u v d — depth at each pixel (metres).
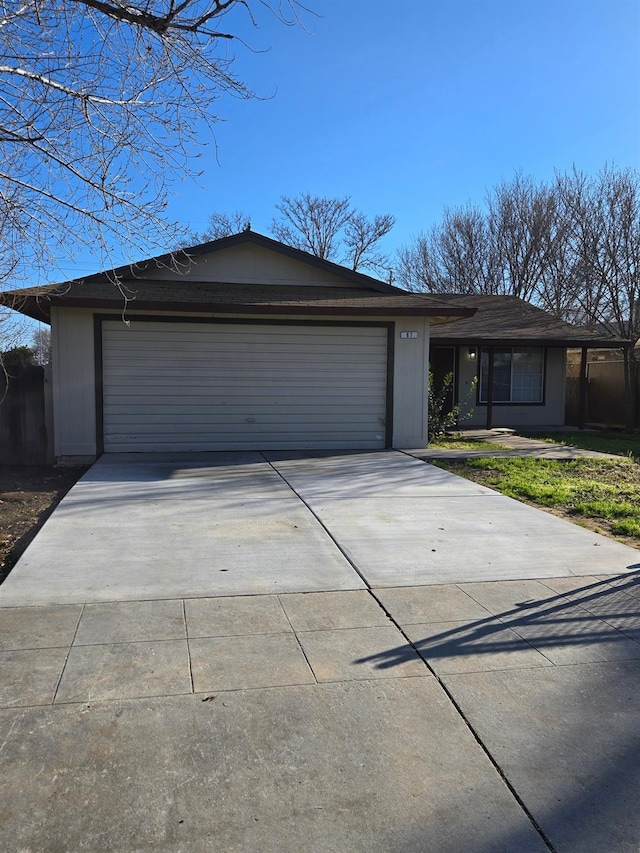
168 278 12.80
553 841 2.32
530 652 3.77
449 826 2.38
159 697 3.17
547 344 16.70
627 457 11.85
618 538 6.34
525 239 31.91
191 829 2.33
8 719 2.95
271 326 11.75
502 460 11.13
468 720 3.06
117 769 2.63
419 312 11.74
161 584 4.70
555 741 2.91
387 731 2.96
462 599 4.57
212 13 5.35
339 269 13.20
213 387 11.59
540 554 5.69
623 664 3.65
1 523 6.59
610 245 18.94
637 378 18.05
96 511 6.88
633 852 2.28
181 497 7.64
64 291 10.85
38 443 10.95
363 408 12.24
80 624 3.97
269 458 10.86
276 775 2.64
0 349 13.19
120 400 11.24
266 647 3.73
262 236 12.88
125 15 5.27
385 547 5.80
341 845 2.28
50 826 2.32
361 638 3.89
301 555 5.49
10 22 5.77
